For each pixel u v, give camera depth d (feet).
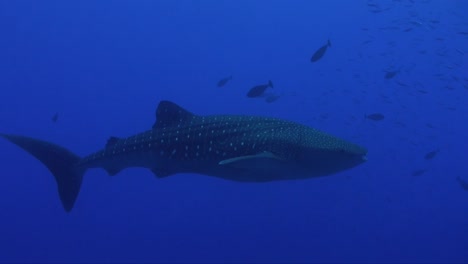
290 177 16.01
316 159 15.16
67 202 19.99
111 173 20.04
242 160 14.99
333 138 15.40
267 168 15.52
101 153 19.71
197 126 17.51
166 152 17.85
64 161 20.34
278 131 15.98
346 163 15.14
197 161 17.25
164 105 18.34
